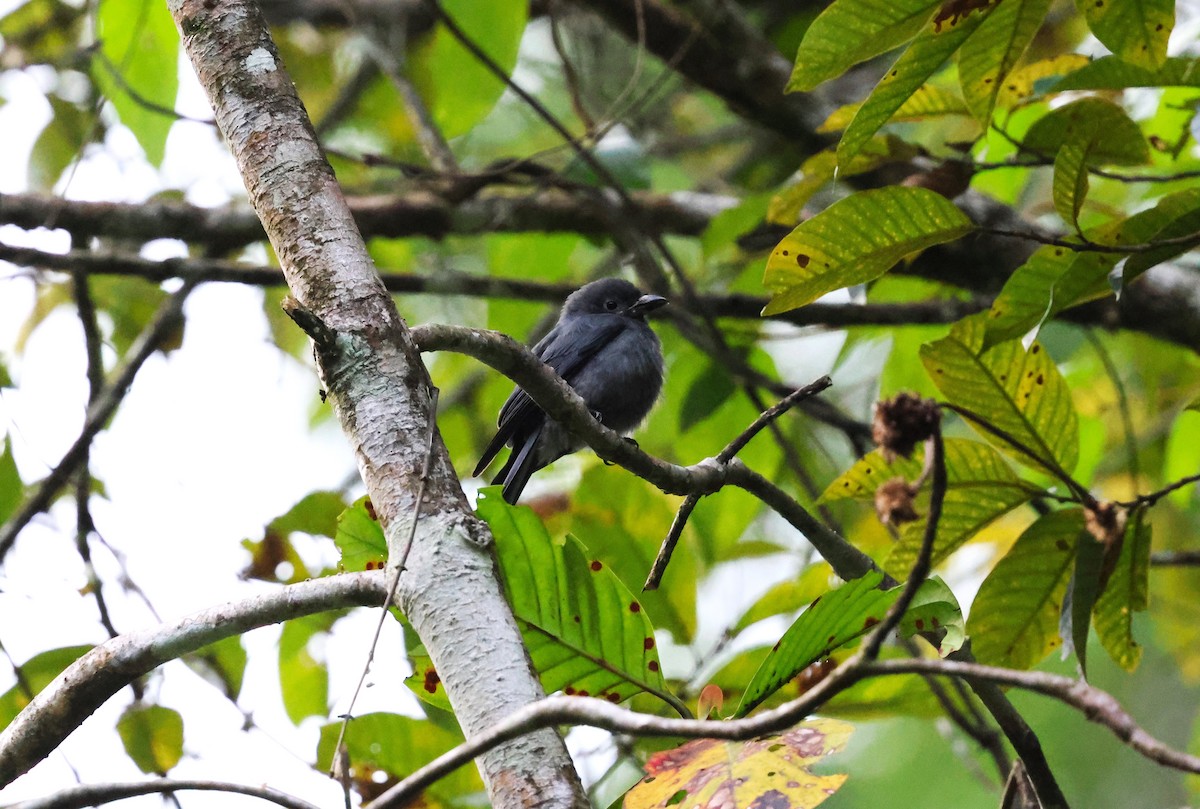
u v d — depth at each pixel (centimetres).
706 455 1418
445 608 503
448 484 540
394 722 848
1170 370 1368
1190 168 1083
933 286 1323
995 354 709
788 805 487
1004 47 674
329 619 1032
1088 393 1372
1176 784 1461
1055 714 1545
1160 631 1419
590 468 1094
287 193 607
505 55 1209
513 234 1368
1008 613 723
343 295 579
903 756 1480
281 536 1045
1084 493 680
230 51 644
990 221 1119
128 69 1171
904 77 668
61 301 1429
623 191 1222
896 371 1348
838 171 706
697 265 1627
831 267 678
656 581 720
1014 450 717
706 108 1752
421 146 1510
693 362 1463
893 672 396
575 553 606
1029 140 802
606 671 625
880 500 411
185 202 1264
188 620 605
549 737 478
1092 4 648
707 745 525
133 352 1140
